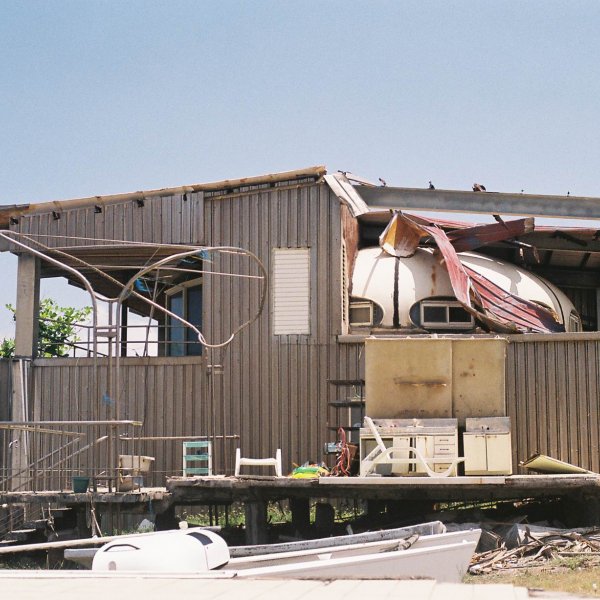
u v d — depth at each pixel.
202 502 19.72
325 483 17.38
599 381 21.36
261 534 18.12
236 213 23.00
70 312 32.34
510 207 23.95
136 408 22.83
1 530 21.45
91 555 13.72
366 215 25.41
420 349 18.27
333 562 12.05
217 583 8.51
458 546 13.30
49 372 23.19
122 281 26.23
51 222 23.47
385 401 18.25
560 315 25.03
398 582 8.40
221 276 22.92
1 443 22.88
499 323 22.23
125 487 18.33
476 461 17.44
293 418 22.31
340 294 22.44
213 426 20.80
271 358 22.55
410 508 20.30
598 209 23.75
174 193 23.11
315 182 22.69
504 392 18.08
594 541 16.39
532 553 16.22
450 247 23.47
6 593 7.90
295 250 22.70
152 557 12.30
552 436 21.44
